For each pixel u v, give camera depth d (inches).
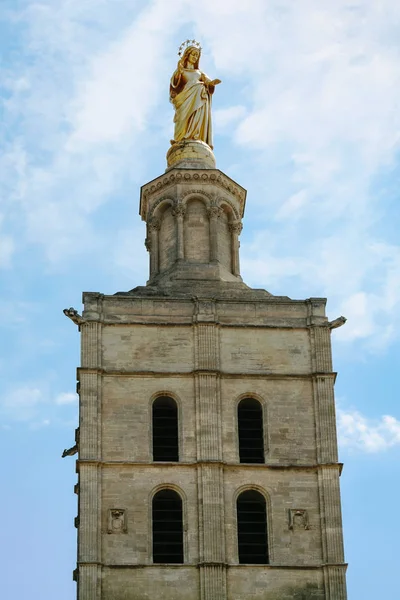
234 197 4677.7
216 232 4584.2
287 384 4301.2
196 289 4441.4
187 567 4062.5
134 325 4320.9
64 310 4293.8
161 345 4308.6
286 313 4382.4
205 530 4094.5
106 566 4042.8
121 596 4020.7
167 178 4645.7
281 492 4168.3
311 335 4355.3
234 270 4598.9
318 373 4303.6
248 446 4242.1
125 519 4099.4
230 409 4256.9
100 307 4333.2
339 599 4057.6
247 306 4377.5
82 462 4133.9
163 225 4643.2
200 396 4249.5
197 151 4707.2
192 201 4630.9
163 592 4035.4
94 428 4185.5
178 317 4345.5
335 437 4237.2
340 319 4367.6
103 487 4131.4
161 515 4133.9
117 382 4259.4
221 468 4168.3
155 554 4089.6
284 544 4114.2
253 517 4158.5
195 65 4864.7
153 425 4234.7
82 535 4057.6
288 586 4069.9
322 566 4089.6
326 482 4180.6
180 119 4783.5
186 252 4559.5
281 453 4220.0
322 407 4271.7
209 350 4301.2
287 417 4261.8
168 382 4269.2
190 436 4212.6
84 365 4259.4
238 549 4119.1
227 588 4052.7
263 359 4320.9
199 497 4131.4
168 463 4163.4
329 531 4126.5
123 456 4173.2
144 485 4141.2
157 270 4603.8
